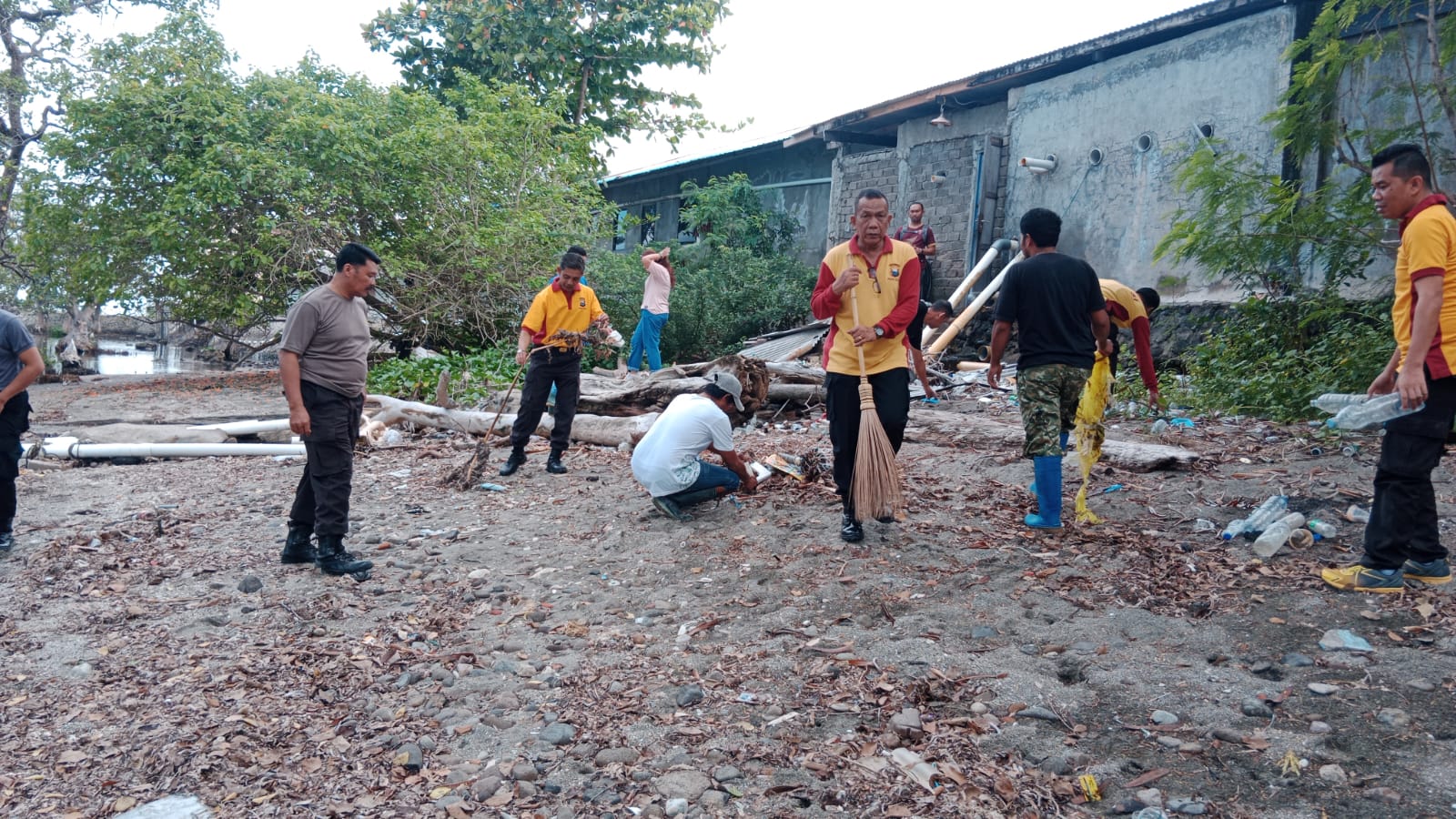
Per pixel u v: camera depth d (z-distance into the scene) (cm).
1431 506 387
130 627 434
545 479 724
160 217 1510
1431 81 869
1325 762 274
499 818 277
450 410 973
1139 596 410
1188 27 1116
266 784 299
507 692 355
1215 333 1044
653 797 282
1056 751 290
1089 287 500
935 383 1091
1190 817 254
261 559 530
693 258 1762
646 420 848
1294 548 456
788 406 992
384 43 1989
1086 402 517
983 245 1395
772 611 422
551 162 1603
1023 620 393
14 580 505
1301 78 800
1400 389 363
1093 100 1248
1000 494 586
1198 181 854
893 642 375
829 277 499
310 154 1477
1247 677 329
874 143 1730
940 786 276
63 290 2053
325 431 487
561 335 723
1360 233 806
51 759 318
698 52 2077
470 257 1523
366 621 436
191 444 881
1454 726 287
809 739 308
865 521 530
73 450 850
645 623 419
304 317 474
